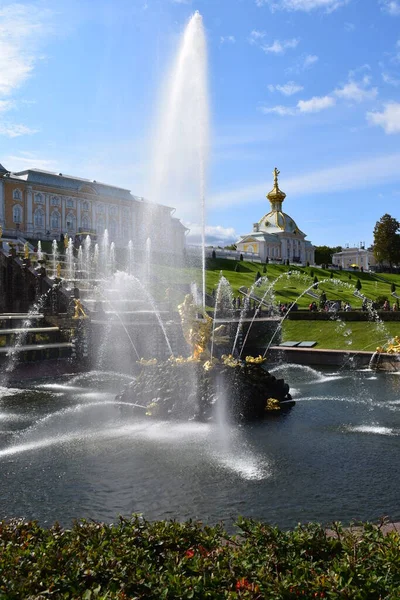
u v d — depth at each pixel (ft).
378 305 162.91
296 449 44.93
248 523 22.30
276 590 16.44
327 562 18.80
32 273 118.83
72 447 45.57
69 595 16.47
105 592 16.39
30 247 233.96
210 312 142.61
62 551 19.02
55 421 55.67
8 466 40.37
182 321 63.62
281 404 62.08
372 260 504.43
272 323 135.95
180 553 19.79
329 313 137.18
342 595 16.08
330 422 55.06
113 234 347.77
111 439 48.24
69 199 321.93
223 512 31.42
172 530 21.25
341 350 108.37
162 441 47.62
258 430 51.72
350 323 130.93
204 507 32.19
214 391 56.70
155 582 17.03
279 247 442.09
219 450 44.68
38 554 18.98
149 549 20.03
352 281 294.46
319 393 73.51
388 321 127.95
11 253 124.16
